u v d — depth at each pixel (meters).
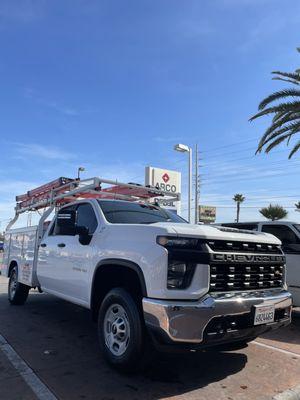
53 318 7.60
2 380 4.50
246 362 5.29
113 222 5.61
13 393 4.16
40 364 5.01
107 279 5.38
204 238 4.31
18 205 10.56
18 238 8.98
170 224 4.64
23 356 5.31
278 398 4.17
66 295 6.23
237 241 4.58
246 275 4.64
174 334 4.02
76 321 7.38
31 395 4.11
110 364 4.80
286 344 6.27
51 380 4.51
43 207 9.16
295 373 4.93
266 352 5.77
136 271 4.49
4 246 10.03
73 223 5.89
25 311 8.23
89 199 6.30
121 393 4.20
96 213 5.87
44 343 5.93
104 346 4.92
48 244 7.05
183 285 4.18
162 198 8.35
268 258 4.95
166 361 5.20
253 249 4.80
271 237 5.24
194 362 5.21
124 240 4.84
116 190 7.72
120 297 4.68
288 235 8.48
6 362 5.07
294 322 8.05
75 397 4.09
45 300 9.60
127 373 4.66
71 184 7.74
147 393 4.21
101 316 5.01
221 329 4.24
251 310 4.46
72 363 5.05
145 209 6.34
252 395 4.24
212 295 4.25
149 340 4.48
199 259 4.24
